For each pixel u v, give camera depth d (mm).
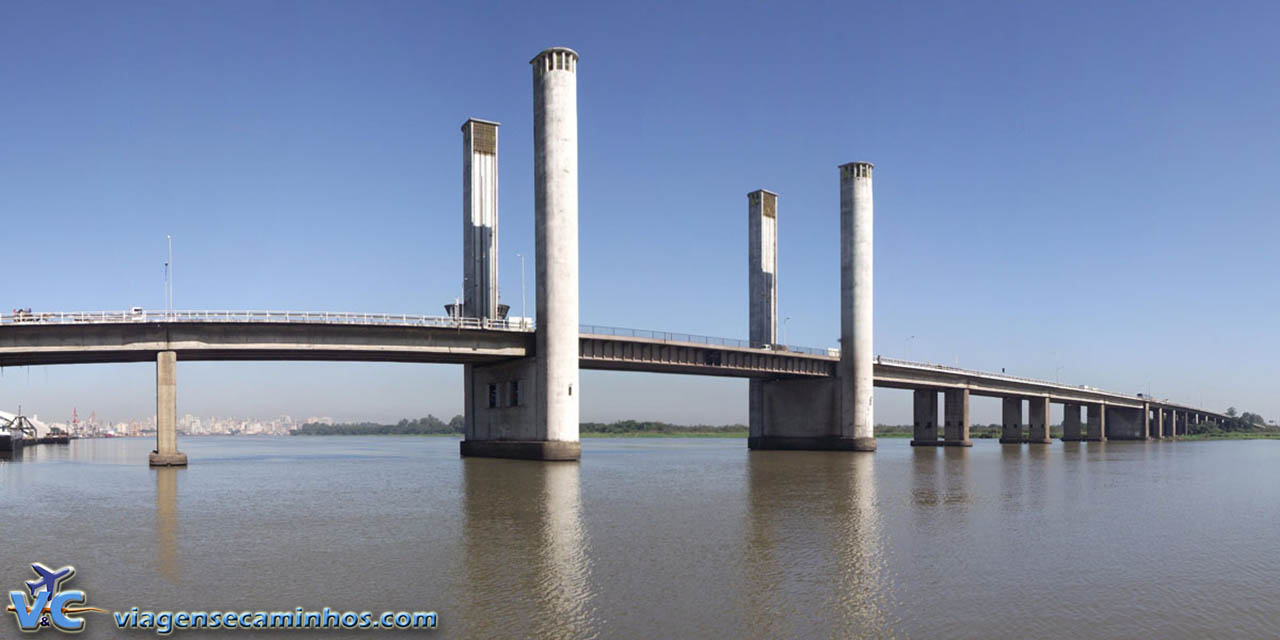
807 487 50781
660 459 87688
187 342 69375
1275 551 28047
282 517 35375
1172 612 19516
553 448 81562
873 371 115812
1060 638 17344
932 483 54469
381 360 84688
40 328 65188
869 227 113750
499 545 27969
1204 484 56344
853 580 22516
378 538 29500
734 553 26531
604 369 99812
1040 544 28953
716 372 107812
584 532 31031
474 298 90938
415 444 182625
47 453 119375
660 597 20453
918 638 17188
